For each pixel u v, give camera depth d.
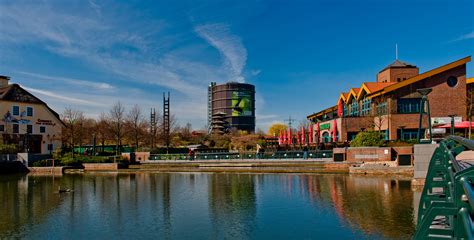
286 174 39.00
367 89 58.56
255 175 39.31
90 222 18.61
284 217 18.39
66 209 22.03
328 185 28.89
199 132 121.50
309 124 85.88
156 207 22.06
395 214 17.62
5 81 66.50
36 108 63.47
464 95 51.78
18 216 20.22
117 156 56.44
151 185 32.91
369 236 14.48
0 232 17.00
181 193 27.36
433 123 50.66
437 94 51.88
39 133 63.59
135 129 72.19
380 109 55.31
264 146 73.69
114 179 39.47
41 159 54.88
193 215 19.59
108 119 85.75
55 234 16.52
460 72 51.97
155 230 16.80
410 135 51.66
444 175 9.68
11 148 53.56
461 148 8.42
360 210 18.94
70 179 40.41
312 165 42.19
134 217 19.50
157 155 55.50
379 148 38.72
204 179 36.91
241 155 49.59
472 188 4.30
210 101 177.00
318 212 19.08
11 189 31.81
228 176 39.22
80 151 68.19
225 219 18.50
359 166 36.56
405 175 33.66
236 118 164.75
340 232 15.30
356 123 57.22
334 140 55.06
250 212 19.89
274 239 14.92
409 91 52.16
